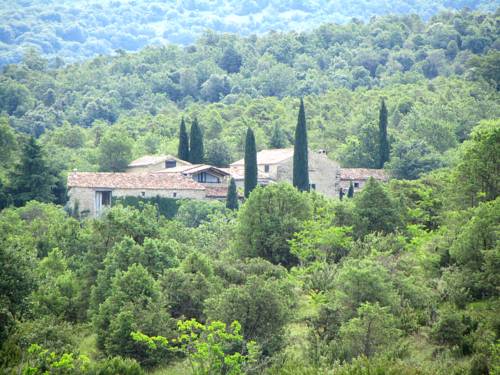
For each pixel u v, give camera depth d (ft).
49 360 419.54
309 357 465.06
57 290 610.65
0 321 475.72
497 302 517.96
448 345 492.54
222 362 431.02
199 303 570.46
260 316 495.00
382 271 549.54
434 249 631.97
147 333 518.78
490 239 563.07
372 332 474.49
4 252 503.61
